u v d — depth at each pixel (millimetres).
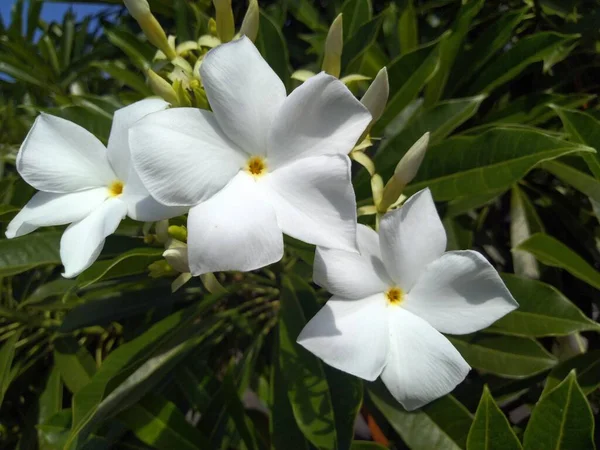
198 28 240
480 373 243
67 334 250
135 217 140
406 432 188
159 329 188
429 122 205
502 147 182
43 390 249
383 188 168
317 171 127
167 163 123
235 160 134
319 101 130
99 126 218
